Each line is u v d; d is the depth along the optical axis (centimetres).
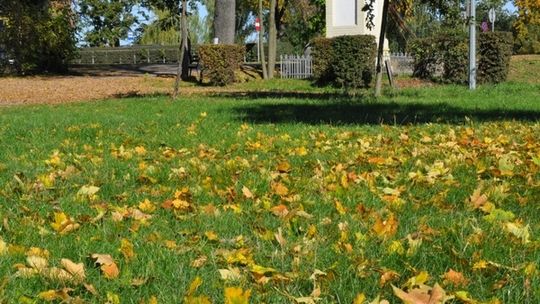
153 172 584
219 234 375
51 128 991
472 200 439
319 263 314
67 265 308
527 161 599
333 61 2275
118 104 1482
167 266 313
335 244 343
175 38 6338
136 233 376
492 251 326
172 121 1081
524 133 848
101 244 353
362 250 332
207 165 628
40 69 2806
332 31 2630
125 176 570
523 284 278
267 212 425
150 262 315
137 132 943
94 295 279
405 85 2248
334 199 456
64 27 2791
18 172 590
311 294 271
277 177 557
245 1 4741
